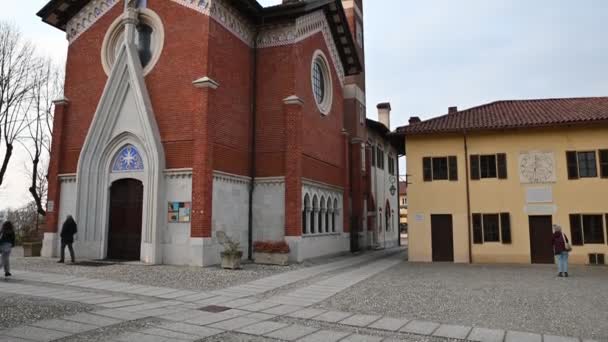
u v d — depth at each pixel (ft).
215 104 60.39
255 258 63.41
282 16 69.92
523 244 74.38
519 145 76.64
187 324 28.68
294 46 70.03
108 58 66.33
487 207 76.74
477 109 89.66
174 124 59.77
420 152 81.15
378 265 70.13
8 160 102.01
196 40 60.49
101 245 61.46
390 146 141.90
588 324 30.07
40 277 45.70
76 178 63.52
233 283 45.39
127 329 26.86
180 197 57.93
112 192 62.69
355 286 46.14
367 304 36.58
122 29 66.39
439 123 82.12
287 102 67.77
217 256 58.90
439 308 35.17
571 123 72.64
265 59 71.26
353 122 105.29
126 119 61.93
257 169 69.00
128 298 36.22
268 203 67.97
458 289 44.78
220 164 60.80
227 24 64.90
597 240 71.41
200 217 56.03
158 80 61.77
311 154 75.46
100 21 67.56
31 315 28.78
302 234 69.72
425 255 78.48
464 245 76.89
